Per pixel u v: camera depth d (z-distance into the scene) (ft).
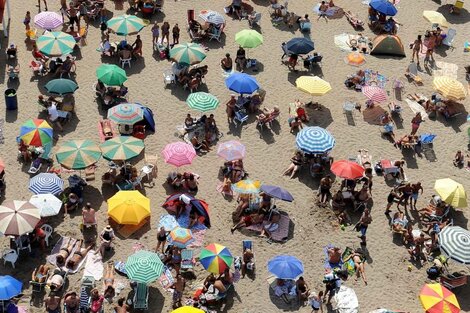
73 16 116.78
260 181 93.45
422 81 116.78
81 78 108.78
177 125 101.60
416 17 136.15
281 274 75.51
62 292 75.15
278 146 100.01
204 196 90.27
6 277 70.74
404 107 110.52
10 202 79.51
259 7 133.28
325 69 117.60
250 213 87.66
